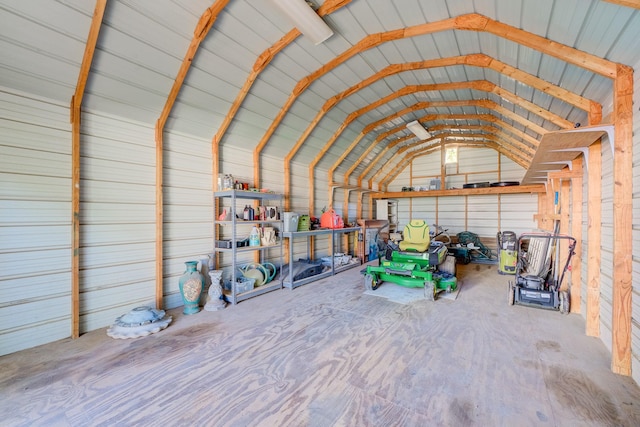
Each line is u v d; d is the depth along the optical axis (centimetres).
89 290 326
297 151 605
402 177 1051
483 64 358
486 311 380
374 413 186
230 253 482
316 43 333
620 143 226
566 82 286
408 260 502
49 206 297
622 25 186
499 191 769
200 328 325
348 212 825
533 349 274
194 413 188
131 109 352
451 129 780
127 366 246
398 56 411
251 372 235
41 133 291
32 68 270
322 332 313
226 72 377
